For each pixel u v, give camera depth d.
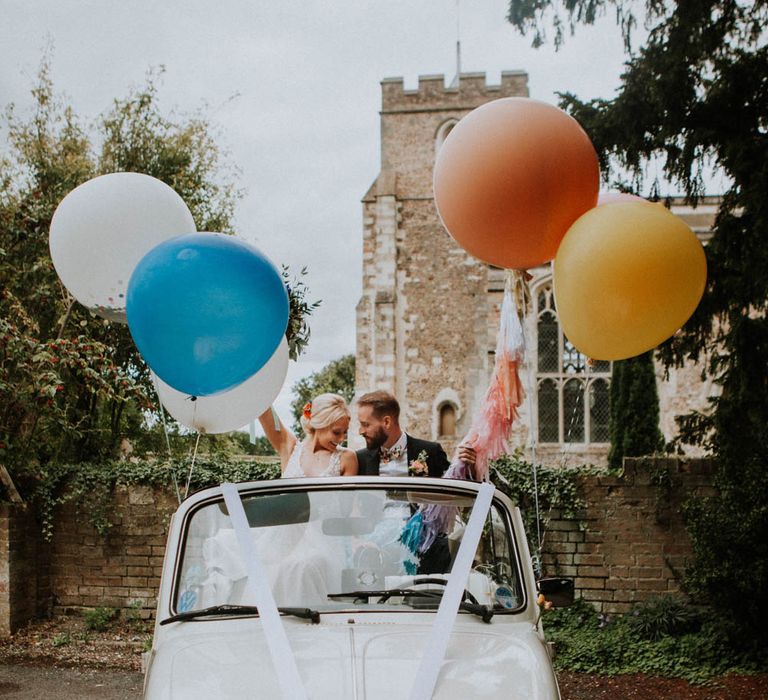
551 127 3.54
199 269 3.23
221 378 3.46
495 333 23.05
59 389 8.22
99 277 4.18
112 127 12.14
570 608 8.27
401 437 5.27
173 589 3.41
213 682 2.73
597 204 3.82
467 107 24.11
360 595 3.34
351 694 2.63
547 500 8.42
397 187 24.12
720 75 6.83
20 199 10.73
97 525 8.80
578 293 3.46
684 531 8.26
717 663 7.08
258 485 3.65
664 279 3.35
